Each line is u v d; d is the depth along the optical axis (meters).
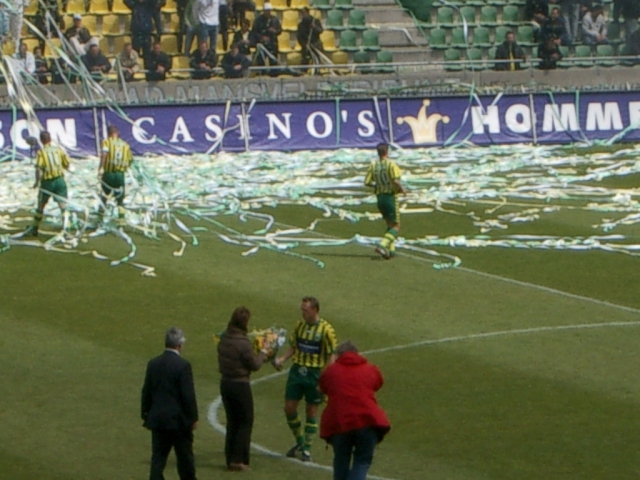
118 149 32.22
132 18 49.88
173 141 44.97
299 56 54.44
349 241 31.66
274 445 18.45
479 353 22.69
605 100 49.50
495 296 26.67
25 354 22.52
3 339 23.38
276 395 20.67
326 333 17.70
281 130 46.34
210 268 28.77
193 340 23.44
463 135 48.19
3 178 38.53
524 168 43.25
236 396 17.22
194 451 18.14
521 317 25.05
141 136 44.62
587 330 24.16
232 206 35.62
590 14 57.53
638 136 49.59
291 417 17.86
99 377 21.34
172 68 51.88
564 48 56.94
